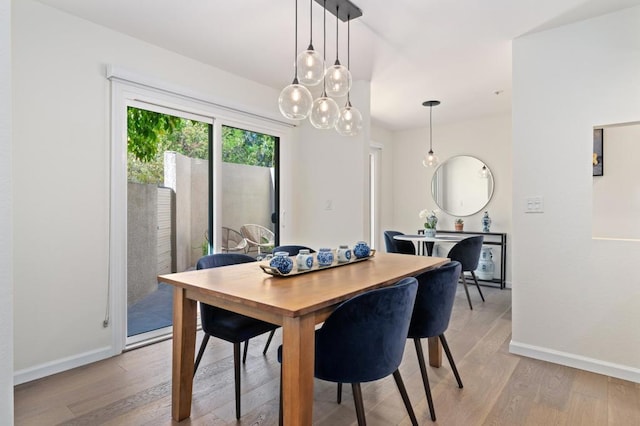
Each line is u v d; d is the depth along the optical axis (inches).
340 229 147.9
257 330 77.3
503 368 94.9
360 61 121.7
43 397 79.8
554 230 99.6
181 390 71.2
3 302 19.0
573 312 96.8
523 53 104.2
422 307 74.2
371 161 217.9
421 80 139.1
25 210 88.0
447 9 89.9
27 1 87.5
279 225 157.2
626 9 89.5
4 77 19.2
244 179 144.5
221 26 100.5
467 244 149.3
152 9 91.9
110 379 88.6
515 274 105.4
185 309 71.7
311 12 88.3
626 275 90.2
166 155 120.2
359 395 57.7
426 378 73.5
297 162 162.7
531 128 102.8
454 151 207.6
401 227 227.6
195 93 120.6
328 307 58.7
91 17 96.0
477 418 72.2
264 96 148.3
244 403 77.9
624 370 89.4
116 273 103.7
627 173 116.2
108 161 102.1
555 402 78.2
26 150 87.8
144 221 115.1
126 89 105.3
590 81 94.3
